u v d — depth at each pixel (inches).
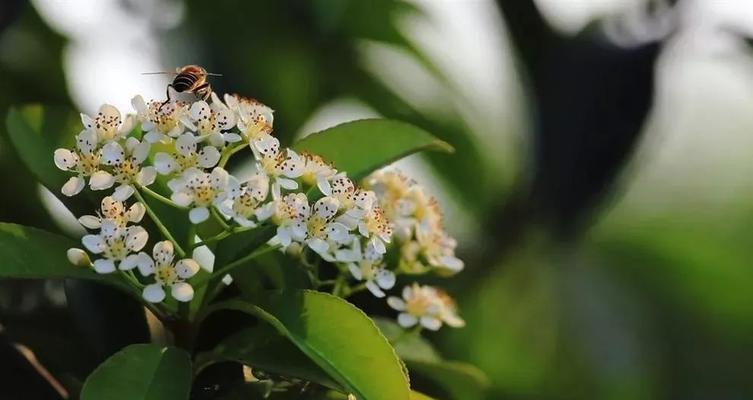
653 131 31.5
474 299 32.5
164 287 23.9
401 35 33.2
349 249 25.0
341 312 23.9
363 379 23.5
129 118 24.2
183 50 31.7
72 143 25.5
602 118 30.5
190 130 24.5
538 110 30.8
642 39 30.6
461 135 33.1
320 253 23.9
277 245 24.1
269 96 32.0
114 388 23.5
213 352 24.4
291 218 23.9
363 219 24.4
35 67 31.4
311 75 32.3
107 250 23.8
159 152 24.1
